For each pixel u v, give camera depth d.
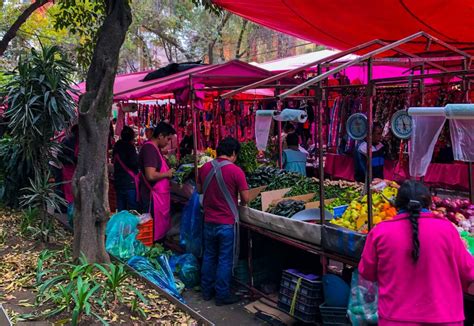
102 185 4.58
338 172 7.85
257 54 23.98
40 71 5.39
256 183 5.30
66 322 3.23
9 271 4.40
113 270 3.76
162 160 5.82
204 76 5.64
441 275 2.39
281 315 4.37
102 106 4.50
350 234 3.48
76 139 7.16
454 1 4.97
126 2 4.46
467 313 3.55
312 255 4.95
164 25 19.91
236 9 6.82
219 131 7.84
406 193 2.56
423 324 2.37
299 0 5.91
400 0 5.20
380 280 2.55
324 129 6.73
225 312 4.55
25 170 6.87
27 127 5.41
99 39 4.46
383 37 6.76
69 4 6.61
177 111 8.86
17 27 7.02
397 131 3.30
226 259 4.66
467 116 2.56
